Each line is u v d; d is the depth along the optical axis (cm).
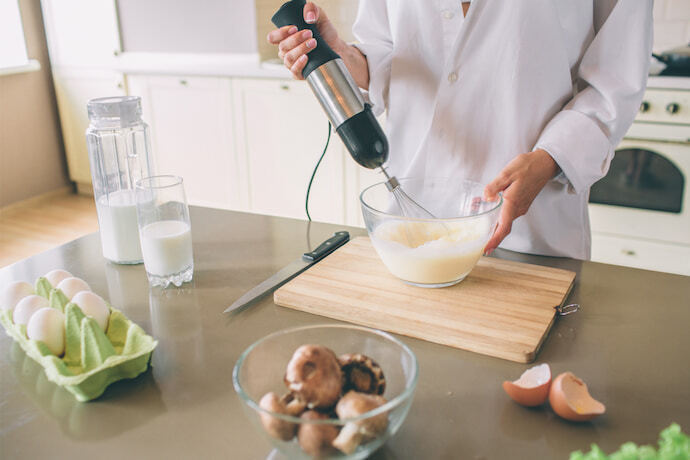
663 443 45
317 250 99
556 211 114
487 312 79
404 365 58
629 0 98
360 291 85
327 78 92
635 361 69
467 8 113
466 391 64
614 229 228
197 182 321
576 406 59
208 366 70
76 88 349
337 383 51
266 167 295
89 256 102
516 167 92
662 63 218
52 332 68
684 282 88
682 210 213
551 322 77
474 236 83
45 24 345
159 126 321
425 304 81
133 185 99
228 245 106
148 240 86
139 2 309
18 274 95
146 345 67
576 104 104
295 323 79
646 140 211
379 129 93
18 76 340
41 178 364
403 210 99
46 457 56
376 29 126
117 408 63
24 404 64
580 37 108
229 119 295
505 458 55
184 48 306
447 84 114
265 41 290
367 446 50
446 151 120
